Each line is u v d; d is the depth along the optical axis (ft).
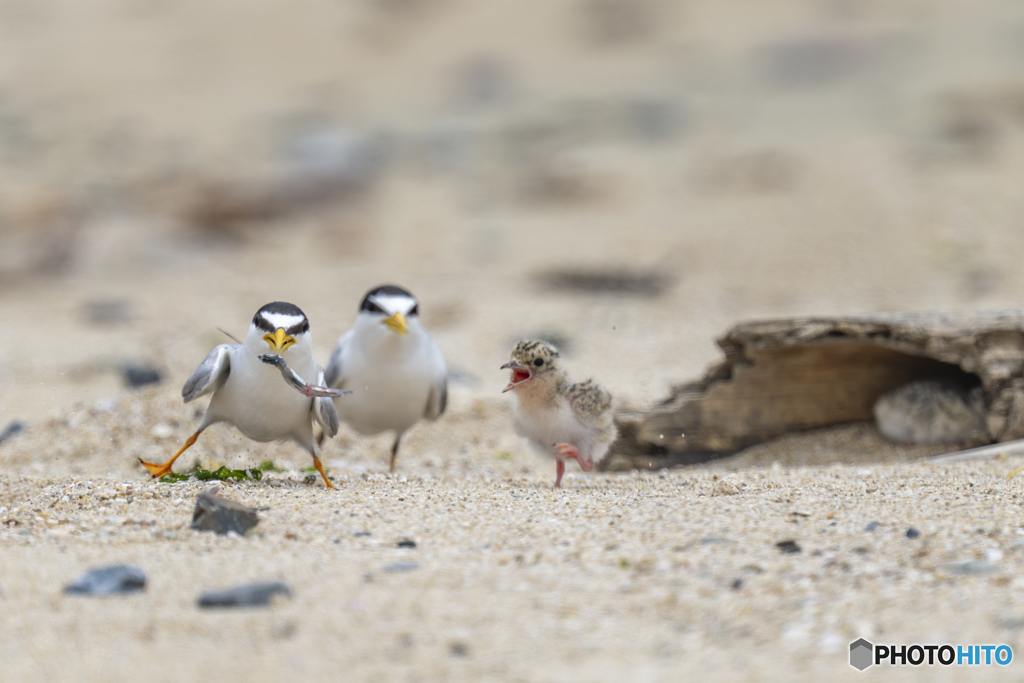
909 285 61.67
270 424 24.39
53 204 82.53
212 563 17.46
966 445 30.19
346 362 29.35
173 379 44.62
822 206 74.64
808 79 123.13
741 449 32.42
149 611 15.35
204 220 86.69
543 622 14.83
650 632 14.48
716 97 118.52
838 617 14.78
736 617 14.92
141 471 30.19
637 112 111.55
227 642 14.29
